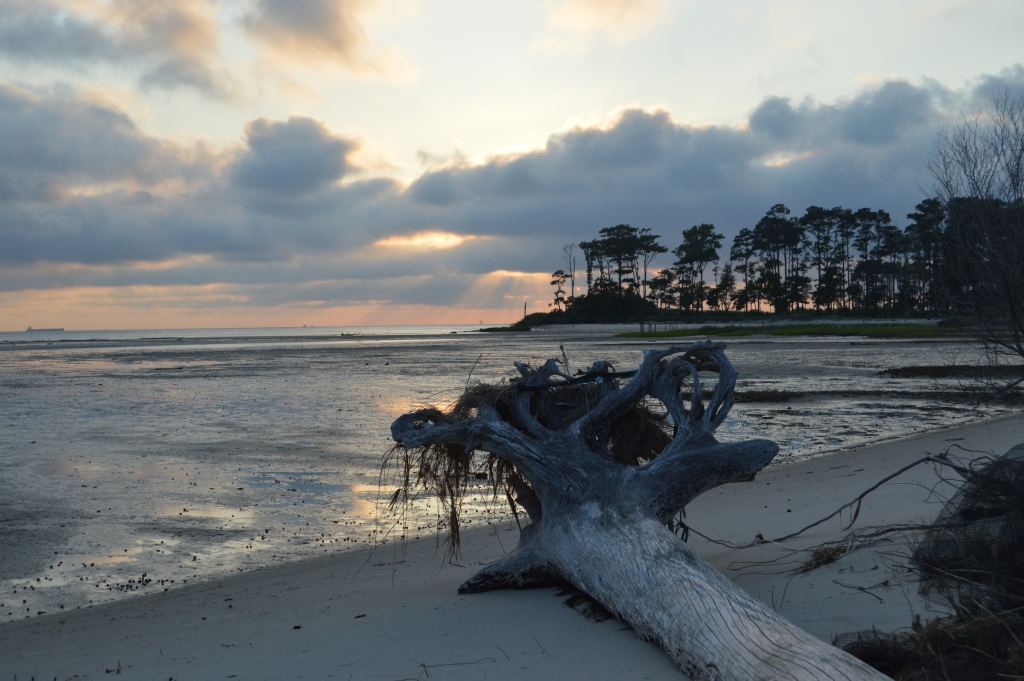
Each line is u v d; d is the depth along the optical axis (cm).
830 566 472
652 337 7869
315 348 7562
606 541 417
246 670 386
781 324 9300
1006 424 1189
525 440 491
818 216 12062
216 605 560
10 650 487
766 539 594
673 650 334
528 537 529
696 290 12700
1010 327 609
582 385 575
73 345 9762
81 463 1233
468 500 948
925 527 412
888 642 315
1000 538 355
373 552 722
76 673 415
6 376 3628
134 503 952
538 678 332
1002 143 614
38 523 859
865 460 1003
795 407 1877
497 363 4150
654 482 458
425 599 499
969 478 393
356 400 2264
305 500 962
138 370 4066
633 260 13175
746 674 288
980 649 295
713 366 548
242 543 779
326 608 507
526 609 444
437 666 360
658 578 366
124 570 696
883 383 2430
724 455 461
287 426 1680
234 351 7006
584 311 13038
